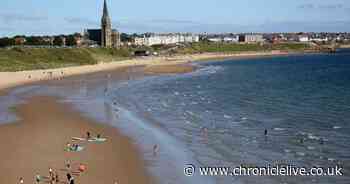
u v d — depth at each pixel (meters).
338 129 55.28
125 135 53.09
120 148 46.94
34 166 40.34
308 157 42.44
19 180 36.38
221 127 57.22
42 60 164.12
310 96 91.12
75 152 45.25
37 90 99.88
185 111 70.31
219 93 96.94
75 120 62.62
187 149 46.22
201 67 194.25
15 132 54.50
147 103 79.69
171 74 151.12
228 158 42.69
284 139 50.09
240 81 127.38
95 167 40.25
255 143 48.38
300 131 54.31
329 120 61.78
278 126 57.66
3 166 40.28
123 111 70.50
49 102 80.38
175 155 44.06
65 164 41.03
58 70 148.25
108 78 132.12
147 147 47.31
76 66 165.75
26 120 62.44
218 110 71.62
